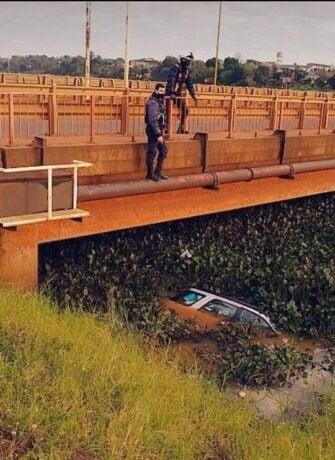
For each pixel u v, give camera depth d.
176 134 12.94
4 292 9.23
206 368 9.98
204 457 6.42
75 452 5.82
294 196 15.87
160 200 12.29
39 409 6.12
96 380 6.99
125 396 6.79
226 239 15.79
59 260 12.62
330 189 17.25
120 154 11.24
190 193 12.87
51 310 9.09
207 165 12.81
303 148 15.42
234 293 13.48
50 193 9.05
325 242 16.80
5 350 7.13
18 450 5.61
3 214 8.69
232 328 11.32
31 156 9.91
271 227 16.80
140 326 10.91
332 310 12.41
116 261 13.16
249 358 10.08
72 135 11.69
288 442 6.96
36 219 8.85
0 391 6.31
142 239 14.42
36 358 7.11
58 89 12.03
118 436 6.15
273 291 13.31
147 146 11.46
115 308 11.16
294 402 9.27
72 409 6.26
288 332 12.14
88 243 13.34
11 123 10.05
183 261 14.04
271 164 14.61
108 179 11.19
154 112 11.00
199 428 6.88
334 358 11.24
